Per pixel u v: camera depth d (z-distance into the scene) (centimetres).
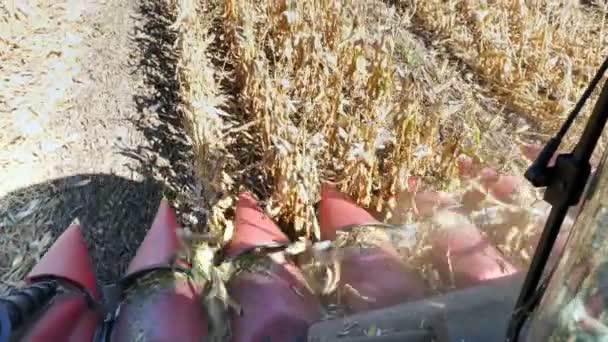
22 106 459
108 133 436
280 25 472
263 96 370
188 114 373
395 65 434
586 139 107
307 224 321
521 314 117
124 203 374
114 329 241
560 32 526
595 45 522
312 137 337
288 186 324
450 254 243
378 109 366
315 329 211
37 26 555
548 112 473
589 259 96
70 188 386
